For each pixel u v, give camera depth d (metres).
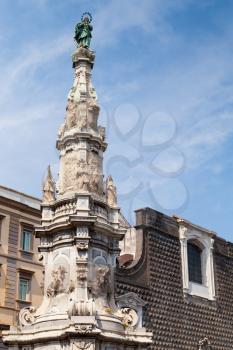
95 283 32.88
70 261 33.00
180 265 59.00
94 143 37.06
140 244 55.56
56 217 34.62
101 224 33.94
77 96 38.12
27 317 32.78
